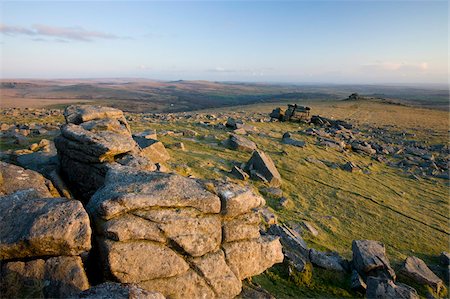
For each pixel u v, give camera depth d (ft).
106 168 55.62
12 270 32.32
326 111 432.66
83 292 30.27
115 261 35.50
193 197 42.04
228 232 45.27
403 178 166.81
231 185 48.34
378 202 122.11
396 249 89.15
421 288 65.62
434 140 266.36
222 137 165.78
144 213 38.63
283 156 153.48
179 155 116.47
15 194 39.45
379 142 248.73
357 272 63.36
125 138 64.49
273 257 49.70
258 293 46.16
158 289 37.45
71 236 33.78
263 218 80.89
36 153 76.07
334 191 124.77
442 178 173.27
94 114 75.61
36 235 32.63
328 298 56.34
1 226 34.06
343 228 96.17
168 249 39.06
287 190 115.24
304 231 84.33
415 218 113.91
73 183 61.16
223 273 42.88
